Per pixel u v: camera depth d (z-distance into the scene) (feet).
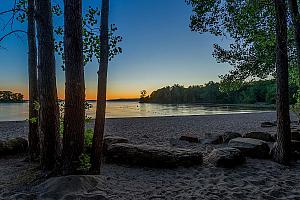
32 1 23.36
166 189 17.43
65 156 18.17
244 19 19.29
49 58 20.59
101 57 18.63
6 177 19.81
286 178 19.81
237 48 41.24
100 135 18.98
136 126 66.80
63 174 17.99
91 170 18.74
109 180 18.39
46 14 20.39
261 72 40.11
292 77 38.81
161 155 22.43
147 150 22.90
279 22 23.35
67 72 18.01
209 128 61.72
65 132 18.20
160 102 461.78
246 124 70.79
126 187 17.51
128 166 22.76
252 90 246.88
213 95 342.44
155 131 55.57
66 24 17.92
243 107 208.33
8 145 27.25
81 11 18.30
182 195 16.35
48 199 15.21
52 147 20.71
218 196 16.22
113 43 21.88
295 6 23.72
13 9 19.35
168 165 22.26
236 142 27.58
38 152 24.72
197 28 19.47
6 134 52.16
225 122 77.51
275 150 24.93
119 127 64.23
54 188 16.03
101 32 18.71
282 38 23.59
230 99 314.14
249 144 26.35
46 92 20.53
